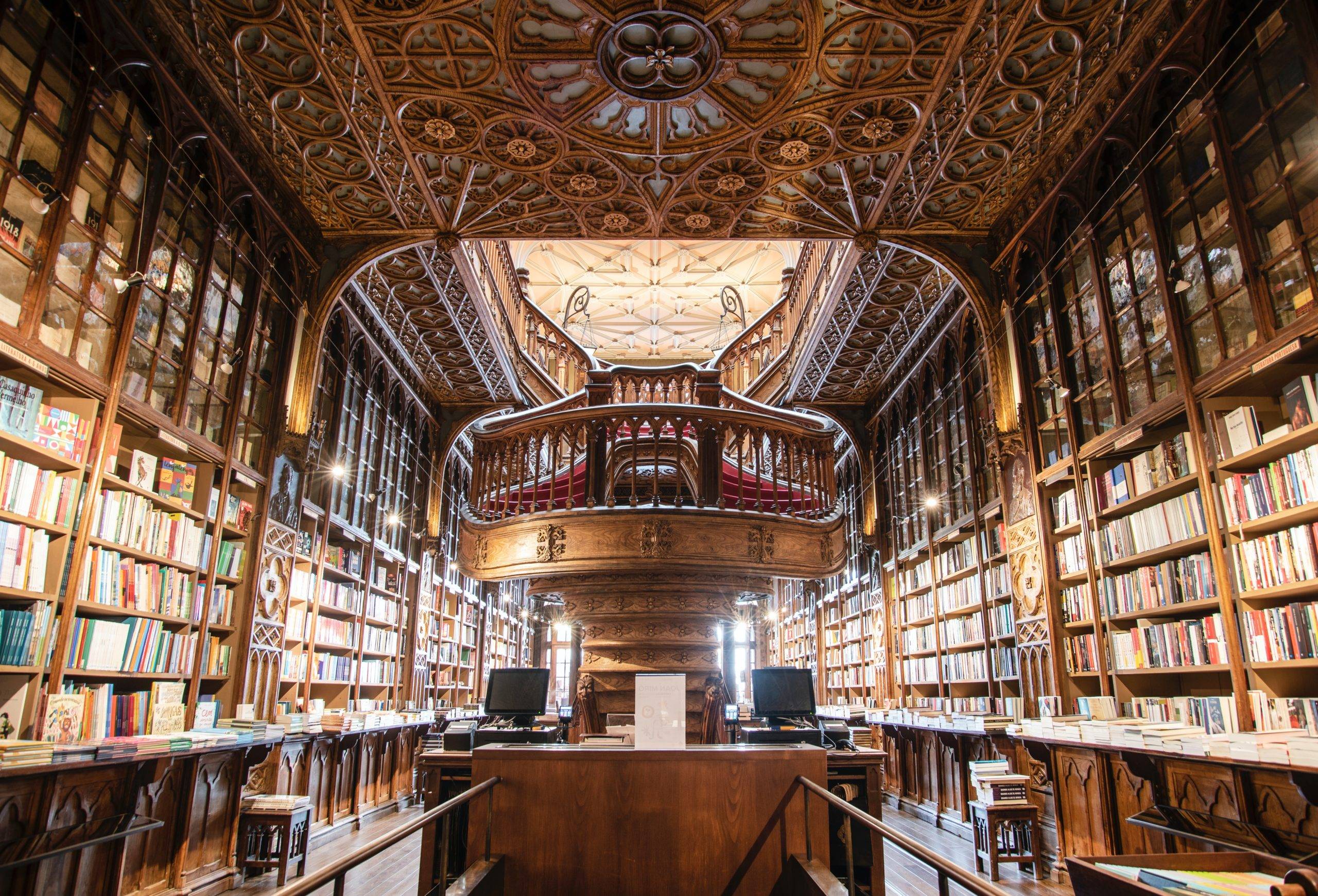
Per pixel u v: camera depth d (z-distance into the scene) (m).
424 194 7.36
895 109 6.18
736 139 6.54
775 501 7.39
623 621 7.41
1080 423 6.55
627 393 12.09
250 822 6.13
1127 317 5.89
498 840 4.23
